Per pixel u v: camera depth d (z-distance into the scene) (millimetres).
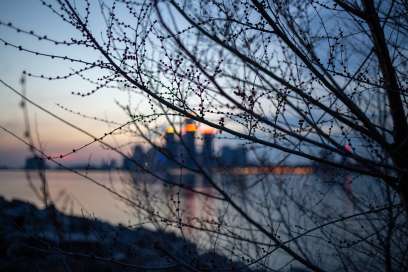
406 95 2951
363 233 4340
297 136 2869
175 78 2918
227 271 3336
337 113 2928
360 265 4355
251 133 3113
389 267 3678
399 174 3078
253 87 2994
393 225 3545
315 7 2973
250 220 3152
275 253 5453
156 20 2762
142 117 2951
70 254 2758
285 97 2879
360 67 2982
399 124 3201
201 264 3551
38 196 2215
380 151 3578
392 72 3141
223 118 3039
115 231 3686
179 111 2777
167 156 3273
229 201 3174
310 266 3154
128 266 2859
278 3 2953
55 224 2754
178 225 3623
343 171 3734
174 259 2881
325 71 2891
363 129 2977
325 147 2883
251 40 3078
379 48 3051
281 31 2912
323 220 4625
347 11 3041
